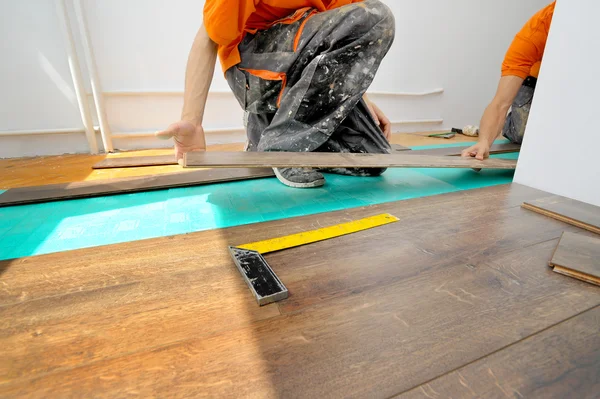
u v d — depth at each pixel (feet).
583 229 3.05
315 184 4.40
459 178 5.05
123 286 2.12
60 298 1.99
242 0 3.50
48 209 3.57
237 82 4.60
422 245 2.69
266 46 4.34
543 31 5.01
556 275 2.30
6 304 1.94
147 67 7.02
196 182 4.46
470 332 1.74
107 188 4.15
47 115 6.47
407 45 9.86
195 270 2.31
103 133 6.78
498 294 2.07
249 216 3.41
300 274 2.26
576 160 3.78
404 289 2.10
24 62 6.06
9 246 2.71
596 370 1.52
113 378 1.44
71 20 6.15
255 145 5.17
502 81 5.49
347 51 4.03
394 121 10.59
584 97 3.62
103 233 2.97
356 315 1.86
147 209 3.59
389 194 4.19
